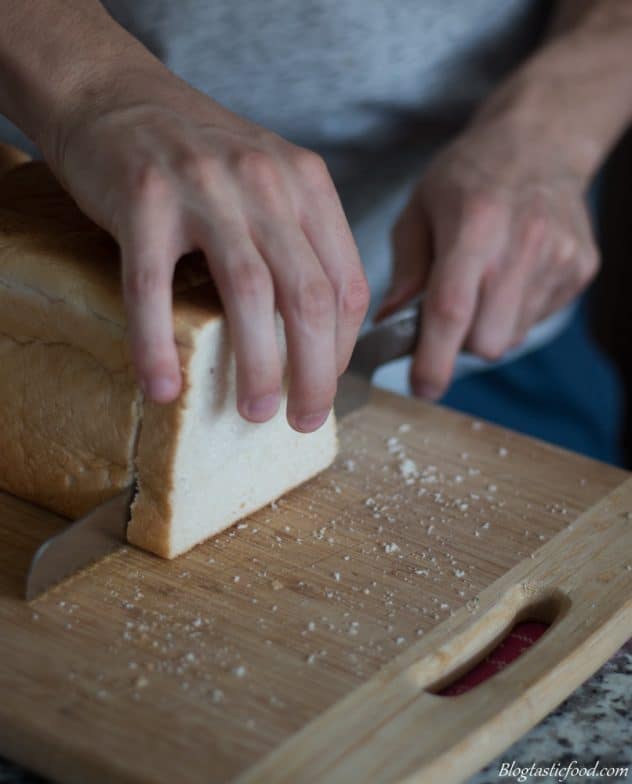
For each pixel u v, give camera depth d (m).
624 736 1.01
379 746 0.91
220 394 1.13
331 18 1.74
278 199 1.05
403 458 1.39
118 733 0.90
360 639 1.05
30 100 1.14
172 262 1.03
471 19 1.90
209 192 1.03
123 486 1.15
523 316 1.75
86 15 1.20
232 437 1.17
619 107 1.84
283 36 1.73
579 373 2.54
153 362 1.00
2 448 1.22
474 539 1.24
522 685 0.99
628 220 2.62
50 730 0.90
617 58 1.86
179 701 0.95
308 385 1.07
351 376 1.47
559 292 1.79
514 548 1.23
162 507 1.13
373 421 1.48
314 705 0.96
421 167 2.01
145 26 1.67
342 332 1.12
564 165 1.73
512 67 2.04
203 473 1.15
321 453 1.32
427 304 1.59
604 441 2.52
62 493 1.20
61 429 1.17
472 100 1.99
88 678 0.97
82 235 1.21
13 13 1.17
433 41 1.87
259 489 1.24
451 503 1.31
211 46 1.70
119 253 1.18
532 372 2.46
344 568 1.17
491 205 1.62
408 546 1.21
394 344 1.56
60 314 1.15
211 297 1.12
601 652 1.08
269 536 1.21
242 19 1.69
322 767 0.88
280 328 1.16
